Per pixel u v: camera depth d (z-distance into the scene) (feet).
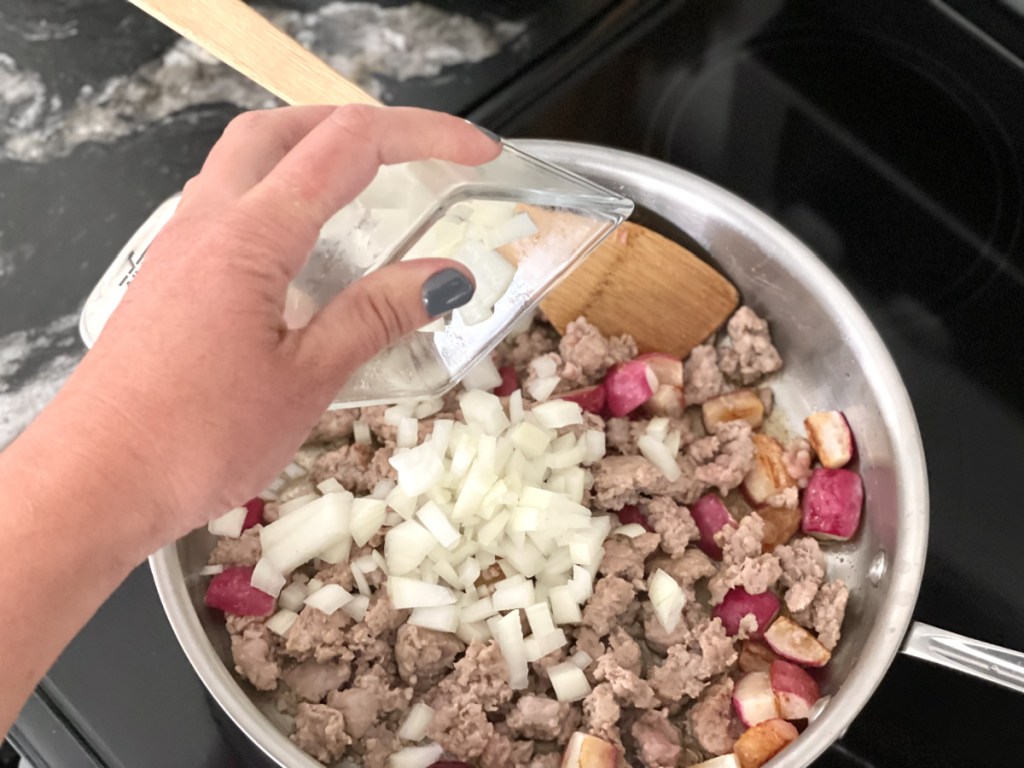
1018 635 1.43
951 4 1.91
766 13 1.91
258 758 1.38
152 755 1.38
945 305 1.66
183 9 1.38
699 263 1.54
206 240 0.97
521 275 1.29
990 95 1.83
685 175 1.55
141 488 0.95
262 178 1.08
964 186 1.75
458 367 1.35
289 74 1.39
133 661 1.43
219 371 0.95
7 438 1.56
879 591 1.37
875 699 1.39
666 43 1.88
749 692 1.36
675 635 1.40
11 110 1.83
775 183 1.75
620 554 1.44
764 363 1.60
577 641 1.41
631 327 1.63
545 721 1.33
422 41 1.87
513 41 1.86
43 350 1.63
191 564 1.42
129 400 0.94
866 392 1.46
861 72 1.85
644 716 1.36
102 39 1.89
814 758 1.18
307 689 1.37
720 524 1.51
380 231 1.08
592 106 1.81
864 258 1.69
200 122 1.82
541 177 1.21
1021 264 1.69
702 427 1.63
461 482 1.44
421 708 1.37
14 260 1.71
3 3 1.92
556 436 1.51
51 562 0.93
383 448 1.51
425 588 1.39
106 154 1.80
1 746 1.49
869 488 1.48
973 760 1.35
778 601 1.45
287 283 1.00
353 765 1.36
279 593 1.42
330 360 1.00
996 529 1.51
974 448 1.56
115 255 1.71
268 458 1.03
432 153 1.07
